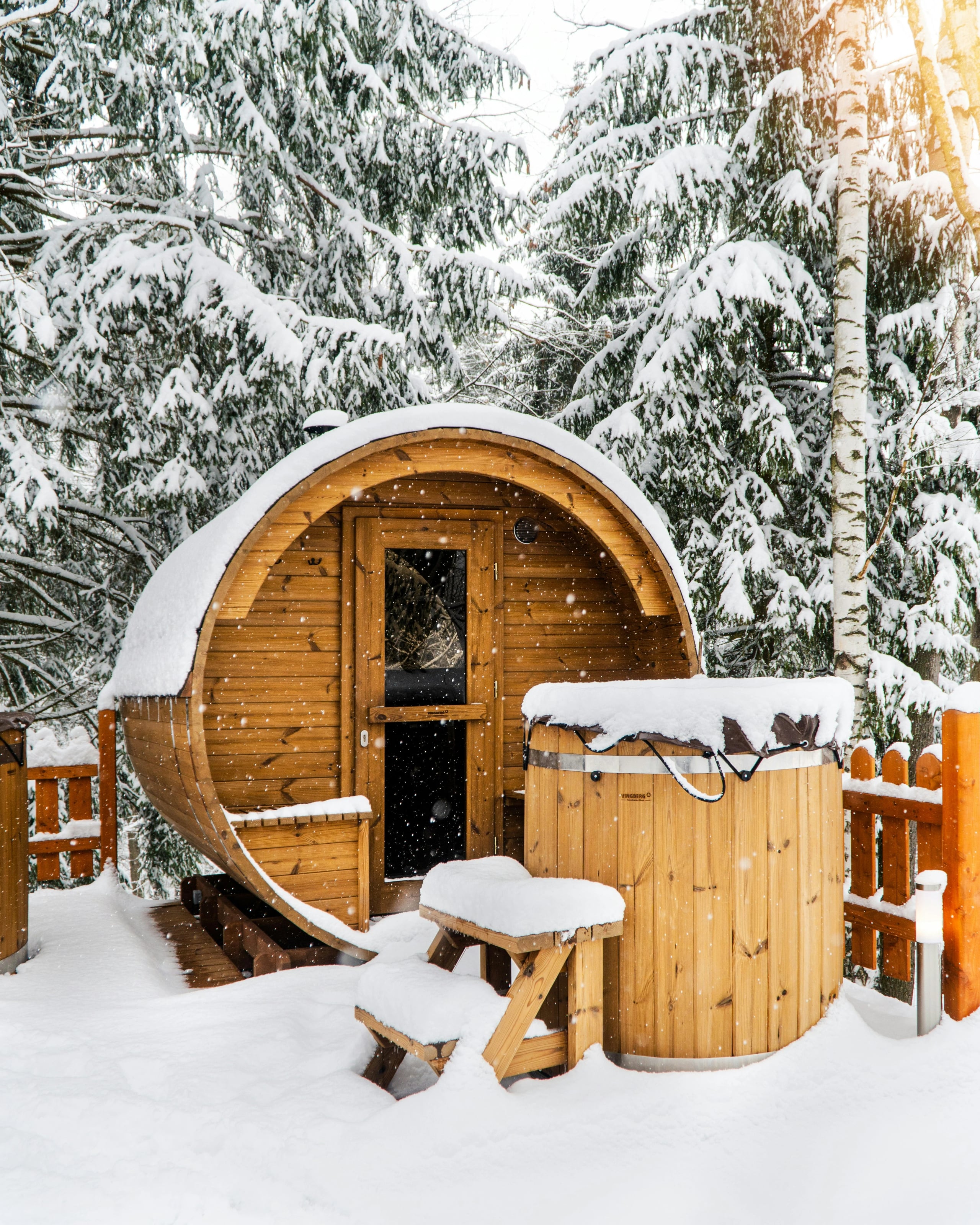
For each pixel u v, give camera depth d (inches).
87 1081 130.3
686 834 130.9
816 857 139.3
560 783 143.0
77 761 265.4
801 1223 100.3
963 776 141.8
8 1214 101.3
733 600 330.0
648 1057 130.7
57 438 406.6
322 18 362.0
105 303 348.8
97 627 412.5
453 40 433.7
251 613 214.1
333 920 192.4
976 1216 99.4
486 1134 112.0
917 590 346.6
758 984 131.7
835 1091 123.3
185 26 344.5
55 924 224.7
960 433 315.6
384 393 402.6
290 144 418.9
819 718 137.0
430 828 231.1
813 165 354.0
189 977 194.7
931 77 227.5
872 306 360.2
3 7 364.5
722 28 381.1
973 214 229.0
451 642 232.5
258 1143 112.8
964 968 140.3
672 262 430.6
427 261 432.8
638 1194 104.0
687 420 357.1
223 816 183.2
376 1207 101.1
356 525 223.9
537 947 123.0
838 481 287.9
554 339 547.5
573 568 246.2
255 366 357.1
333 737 220.2
